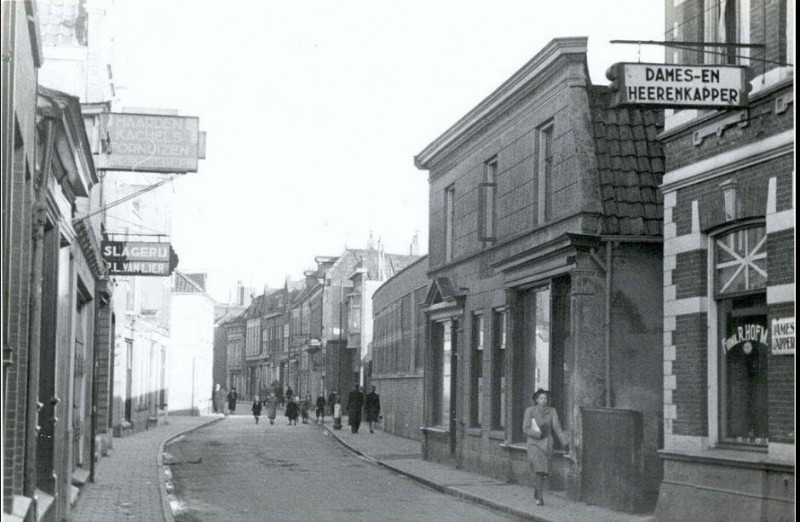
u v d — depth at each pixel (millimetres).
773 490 12078
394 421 40781
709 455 13328
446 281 25219
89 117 14547
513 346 20766
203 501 17469
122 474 21812
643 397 17453
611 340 17453
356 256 69750
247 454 29203
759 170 12766
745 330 13281
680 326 14414
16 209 8430
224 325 121188
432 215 27438
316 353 72250
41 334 11766
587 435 17016
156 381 46188
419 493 19312
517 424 20688
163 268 20453
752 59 12156
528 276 19766
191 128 14672
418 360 36938
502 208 21938
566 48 18297
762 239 12945
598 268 17562
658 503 14477
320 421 54438
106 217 26031
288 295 92625
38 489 12000
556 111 18984
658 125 18516
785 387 11953
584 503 16828
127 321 36875
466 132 24016
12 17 7102
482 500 17438
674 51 15102
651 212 17766
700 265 14070
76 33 20688
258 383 102000
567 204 18266
